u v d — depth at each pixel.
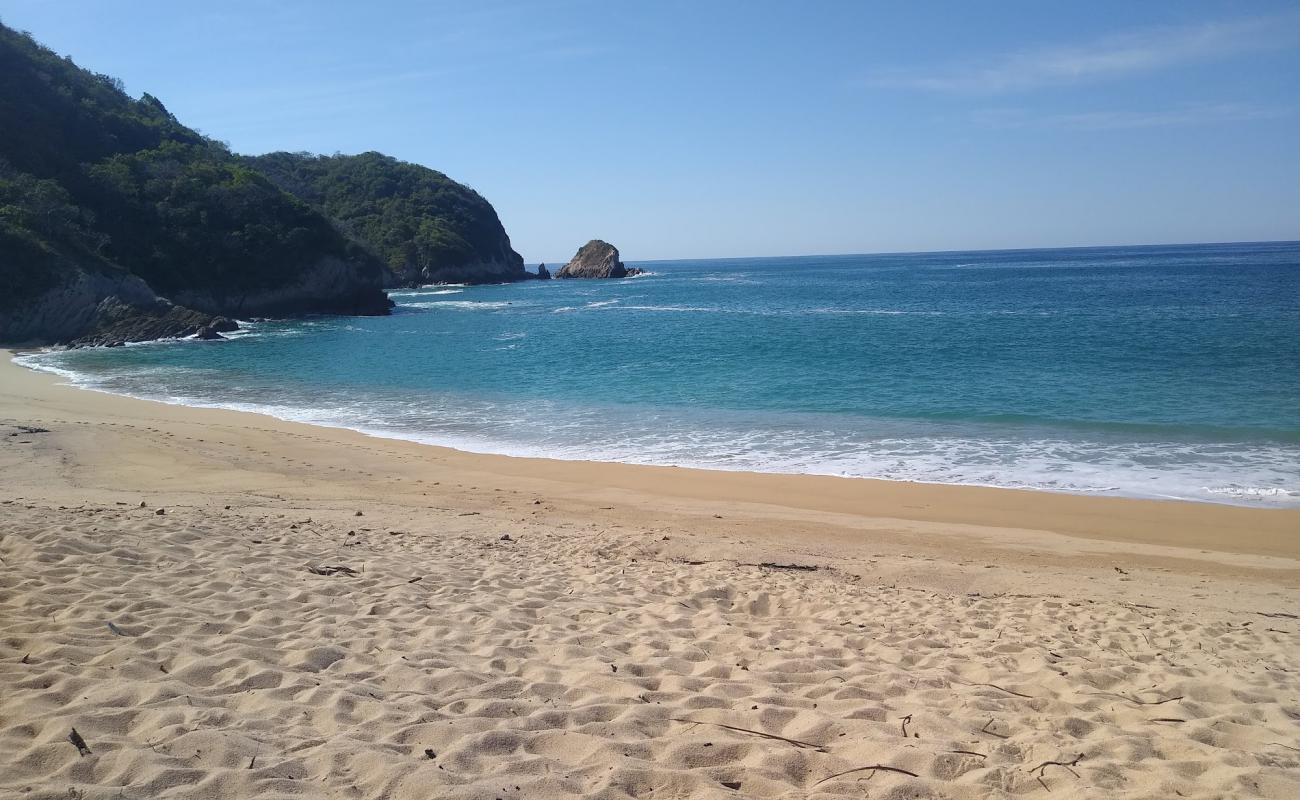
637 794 3.23
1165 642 5.98
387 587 6.30
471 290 92.62
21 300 39.34
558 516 10.55
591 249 136.75
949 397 19.95
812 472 13.44
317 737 3.55
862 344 31.66
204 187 57.56
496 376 25.69
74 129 56.75
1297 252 188.88
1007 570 8.47
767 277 124.38
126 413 18.56
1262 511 10.90
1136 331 33.25
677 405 19.98
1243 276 81.44
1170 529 10.25
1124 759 3.68
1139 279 81.94
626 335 38.12
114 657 4.26
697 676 4.72
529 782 3.22
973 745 3.79
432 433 16.98
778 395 20.94
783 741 3.75
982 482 12.66
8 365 29.38
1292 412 17.00
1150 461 13.62
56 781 3.00
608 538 9.17
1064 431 16.03
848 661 5.21
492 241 114.81
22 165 48.66
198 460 13.00
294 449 14.60
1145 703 4.53
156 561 6.34
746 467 13.86
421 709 3.94
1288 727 4.15
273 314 56.59
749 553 8.72
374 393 22.67
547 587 6.82
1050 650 5.61
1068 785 3.37
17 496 9.41
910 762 3.55
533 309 60.12
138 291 45.59
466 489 12.06
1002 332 34.81
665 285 101.81
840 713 4.16
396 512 10.19
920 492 12.11
